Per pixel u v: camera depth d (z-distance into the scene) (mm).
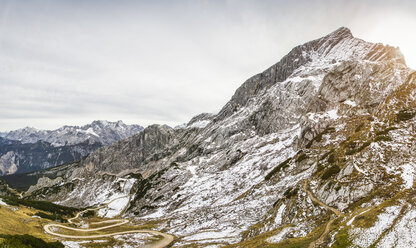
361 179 103688
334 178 116250
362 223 78500
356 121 178250
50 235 138375
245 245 101188
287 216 114062
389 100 163375
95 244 139000
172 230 164125
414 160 105062
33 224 148500
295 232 95562
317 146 177500
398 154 110188
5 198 190875
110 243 144375
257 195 163750
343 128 180500
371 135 135750
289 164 177375
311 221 100125
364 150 119188
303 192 122188
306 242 82938
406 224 71438
